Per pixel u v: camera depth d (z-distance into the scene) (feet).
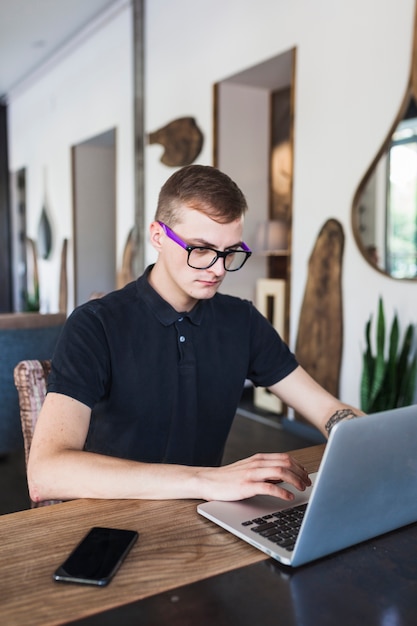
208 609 1.98
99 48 19.01
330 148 10.71
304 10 11.08
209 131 14.10
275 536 2.49
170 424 3.76
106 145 21.88
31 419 3.91
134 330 3.67
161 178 16.08
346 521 2.32
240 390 4.12
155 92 16.14
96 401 3.48
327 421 3.87
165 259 3.49
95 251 22.68
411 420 2.34
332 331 10.78
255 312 4.33
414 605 2.04
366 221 10.01
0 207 28.86
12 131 28.14
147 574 2.21
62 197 23.04
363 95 9.99
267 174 14.76
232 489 2.84
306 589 2.13
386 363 9.29
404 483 2.47
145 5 16.26
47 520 2.68
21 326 9.16
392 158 9.50
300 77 11.28
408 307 9.41
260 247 13.55
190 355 3.79
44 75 23.70
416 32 8.89
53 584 2.13
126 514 2.74
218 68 13.62
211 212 3.23
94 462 2.96
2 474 9.14
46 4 17.29
